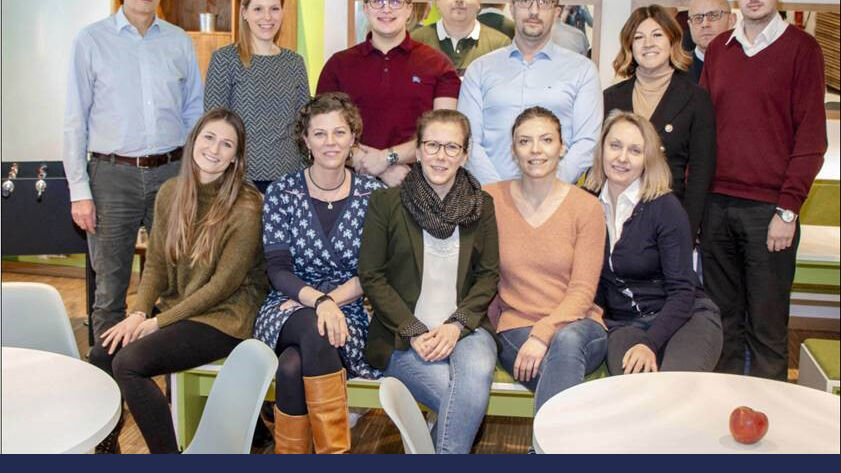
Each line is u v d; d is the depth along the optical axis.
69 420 1.69
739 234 3.14
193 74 3.46
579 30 4.26
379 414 3.44
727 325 3.26
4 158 5.28
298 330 2.43
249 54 3.16
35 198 3.67
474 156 3.07
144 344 2.47
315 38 4.71
